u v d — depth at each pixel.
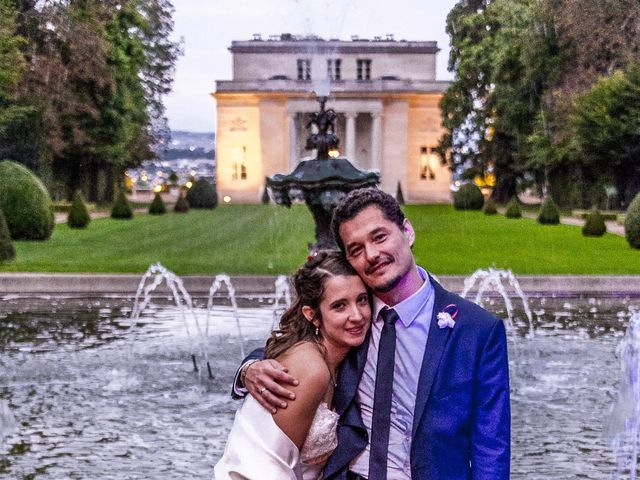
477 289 15.99
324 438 2.65
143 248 24.05
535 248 24.11
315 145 11.88
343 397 2.75
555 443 6.70
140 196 66.12
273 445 2.58
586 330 12.12
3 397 8.16
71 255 21.70
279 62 64.19
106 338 11.42
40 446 6.56
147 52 55.16
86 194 46.78
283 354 2.71
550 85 41.91
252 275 17.02
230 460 2.60
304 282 2.74
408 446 2.71
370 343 2.79
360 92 59.84
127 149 49.91
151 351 10.50
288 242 26.55
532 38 41.66
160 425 7.21
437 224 34.72
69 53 39.97
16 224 25.06
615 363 9.79
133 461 6.18
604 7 37.03
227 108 62.59
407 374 2.72
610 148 37.19
